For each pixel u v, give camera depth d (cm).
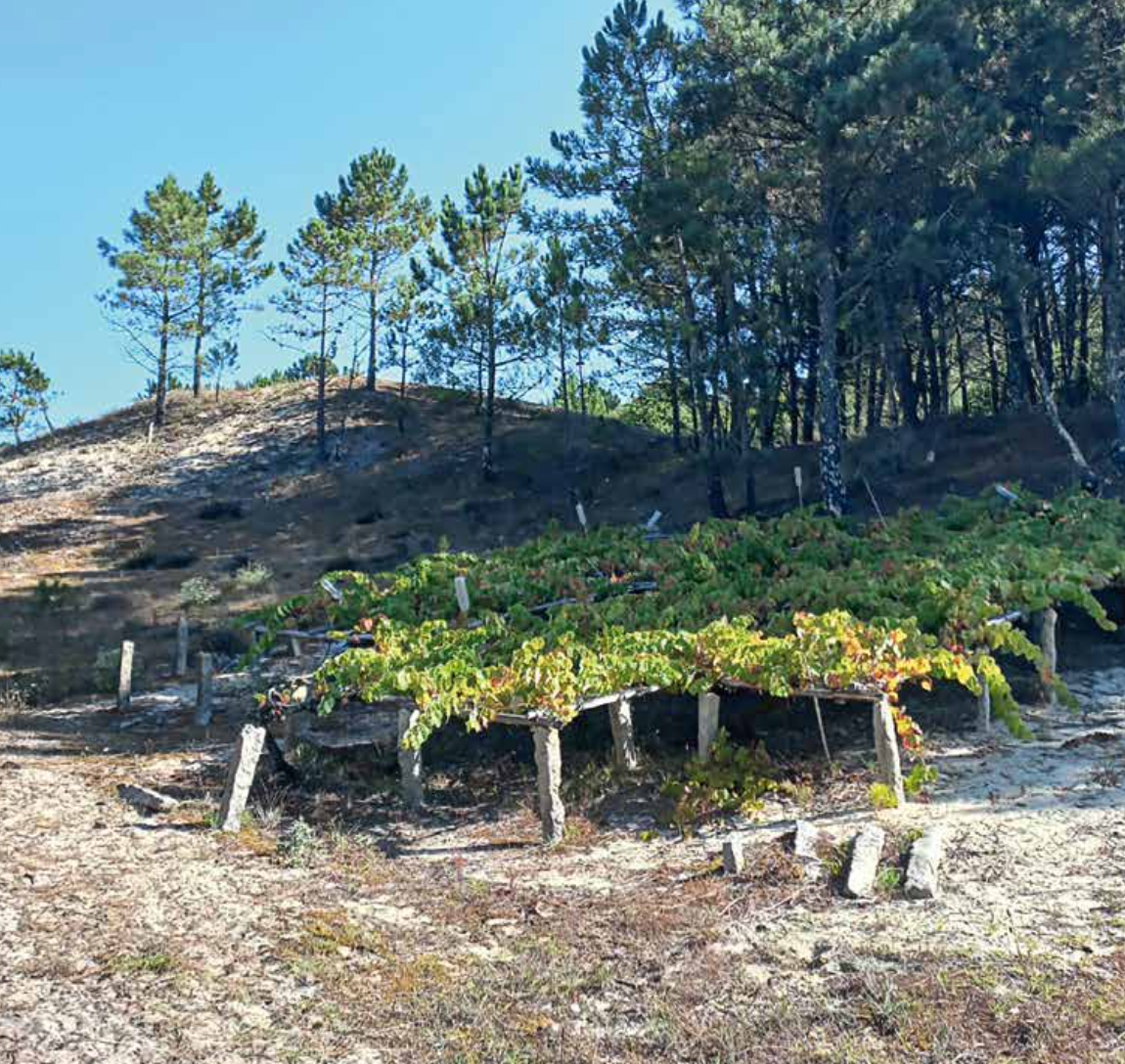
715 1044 571
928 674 1130
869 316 3127
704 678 1117
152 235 4888
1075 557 1612
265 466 4453
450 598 1616
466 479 3944
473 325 3819
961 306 3722
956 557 1653
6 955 661
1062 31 2555
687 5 2775
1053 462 2894
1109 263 2633
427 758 1234
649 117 2920
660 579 1631
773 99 2492
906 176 2597
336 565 3094
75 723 1578
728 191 2498
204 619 2530
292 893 809
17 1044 556
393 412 4859
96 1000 610
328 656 1462
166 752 1316
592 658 1066
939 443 3256
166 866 855
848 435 4009
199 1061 552
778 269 2684
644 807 1055
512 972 668
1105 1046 552
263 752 1219
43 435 5619
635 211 2641
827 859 848
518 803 1084
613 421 4506
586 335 3206
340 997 631
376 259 4638
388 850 955
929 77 2277
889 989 619
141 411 5441
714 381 2889
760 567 1727
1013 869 807
